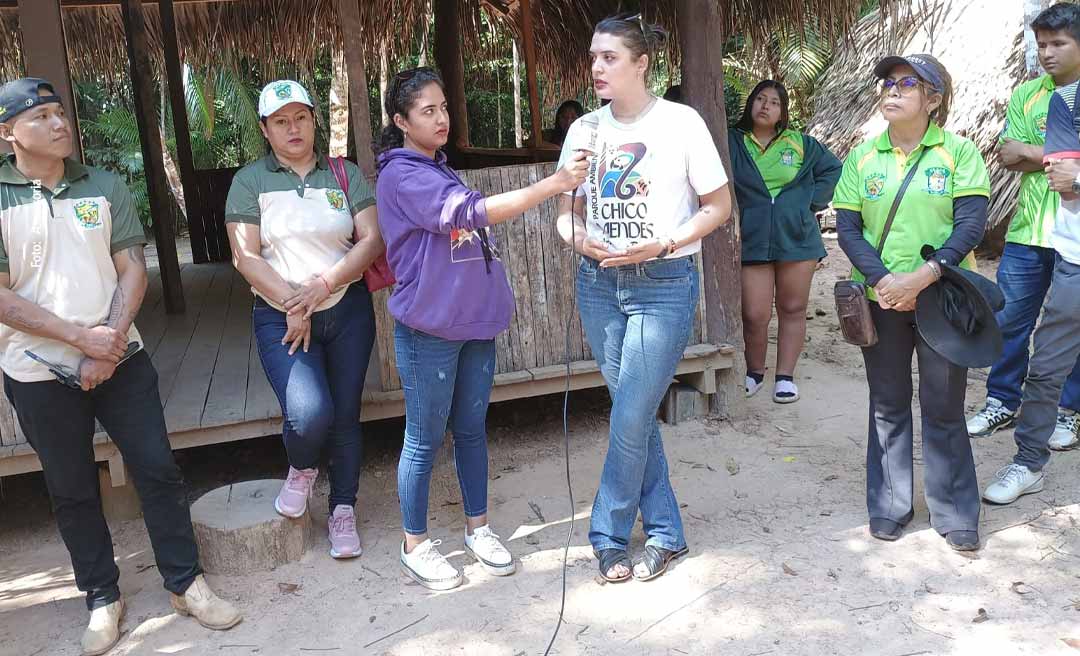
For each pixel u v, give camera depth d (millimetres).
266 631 3041
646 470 3328
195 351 5227
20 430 3852
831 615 2955
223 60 10281
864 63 10016
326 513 3926
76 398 2865
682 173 2957
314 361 3334
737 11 6160
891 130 3238
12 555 3770
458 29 8969
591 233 3094
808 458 4266
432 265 2934
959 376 3240
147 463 2969
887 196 3221
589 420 4914
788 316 5062
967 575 3162
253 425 4047
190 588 3098
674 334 3010
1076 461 4047
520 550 3529
